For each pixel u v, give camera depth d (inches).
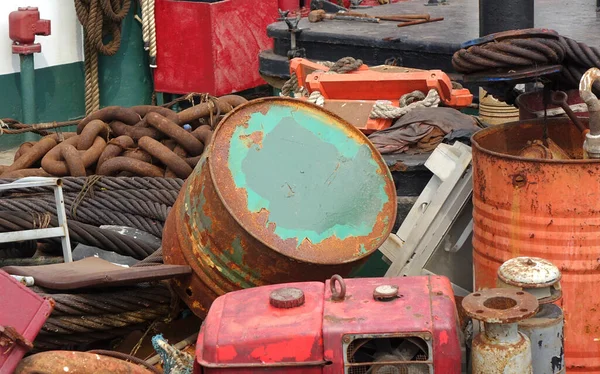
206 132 272.5
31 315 156.2
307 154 193.6
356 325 133.5
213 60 402.6
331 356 133.5
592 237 165.8
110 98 418.9
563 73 191.6
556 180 164.4
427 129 233.6
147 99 426.3
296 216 182.2
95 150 269.6
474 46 187.3
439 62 301.6
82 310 184.4
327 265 175.3
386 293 138.9
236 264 178.5
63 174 265.7
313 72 278.2
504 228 172.2
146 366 169.9
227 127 191.3
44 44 392.8
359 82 258.1
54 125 317.7
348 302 139.9
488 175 173.3
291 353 135.0
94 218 241.9
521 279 141.6
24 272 192.4
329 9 388.8
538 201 166.7
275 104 199.5
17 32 369.1
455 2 410.3
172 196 247.0
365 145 198.7
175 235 189.2
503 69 186.1
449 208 199.2
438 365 132.6
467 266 204.5
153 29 404.5
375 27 339.3
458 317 147.7
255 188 183.5
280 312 140.0
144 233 239.5
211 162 182.9
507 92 216.8
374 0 449.1
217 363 136.1
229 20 404.8
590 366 172.1
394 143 231.9
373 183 193.9
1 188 215.8
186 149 271.1
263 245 173.6
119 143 270.7
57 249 241.6
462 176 199.8
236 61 411.5
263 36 420.2
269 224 178.7
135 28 415.5
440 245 203.8
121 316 190.4
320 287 146.6
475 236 181.8
